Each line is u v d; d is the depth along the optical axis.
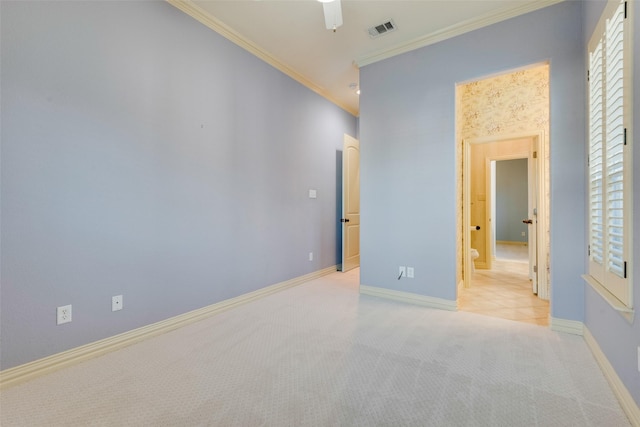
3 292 1.64
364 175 3.46
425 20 2.74
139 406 1.48
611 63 1.66
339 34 2.97
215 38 2.80
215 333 2.37
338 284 3.95
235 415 1.41
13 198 1.66
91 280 1.98
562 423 1.36
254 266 3.25
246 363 1.89
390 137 3.26
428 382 1.68
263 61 3.34
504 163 8.62
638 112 1.38
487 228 5.00
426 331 2.41
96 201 2.00
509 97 3.51
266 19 2.73
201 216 2.69
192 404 1.50
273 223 3.52
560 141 2.38
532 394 1.57
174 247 2.47
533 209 3.85
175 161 2.48
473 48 2.77
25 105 1.70
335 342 2.20
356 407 1.47
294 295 3.43
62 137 1.84
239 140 3.06
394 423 1.36
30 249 1.73
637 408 1.34
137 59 2.22
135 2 2.21
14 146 1.67
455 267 2.90
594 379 1.71
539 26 2.47
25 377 1.70
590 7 2.10
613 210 1.66
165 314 2.41
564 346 2.12
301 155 3.97
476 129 3.72
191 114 2.60
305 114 4.04
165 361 1.93
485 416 1.40
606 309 1.78
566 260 2.36
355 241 5.02
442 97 2.94
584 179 2.27
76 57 1.90
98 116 2.01
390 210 3.27
